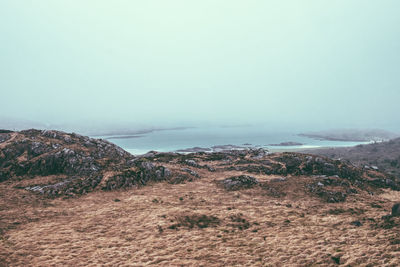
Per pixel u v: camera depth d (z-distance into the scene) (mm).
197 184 87875
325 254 36906
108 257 37844
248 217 57438
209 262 36062
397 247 35906
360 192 83625
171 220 54312
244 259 36906
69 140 124250
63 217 56000
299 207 65562
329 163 105250
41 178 90500
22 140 111312
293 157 118312
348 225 50219
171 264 35469
